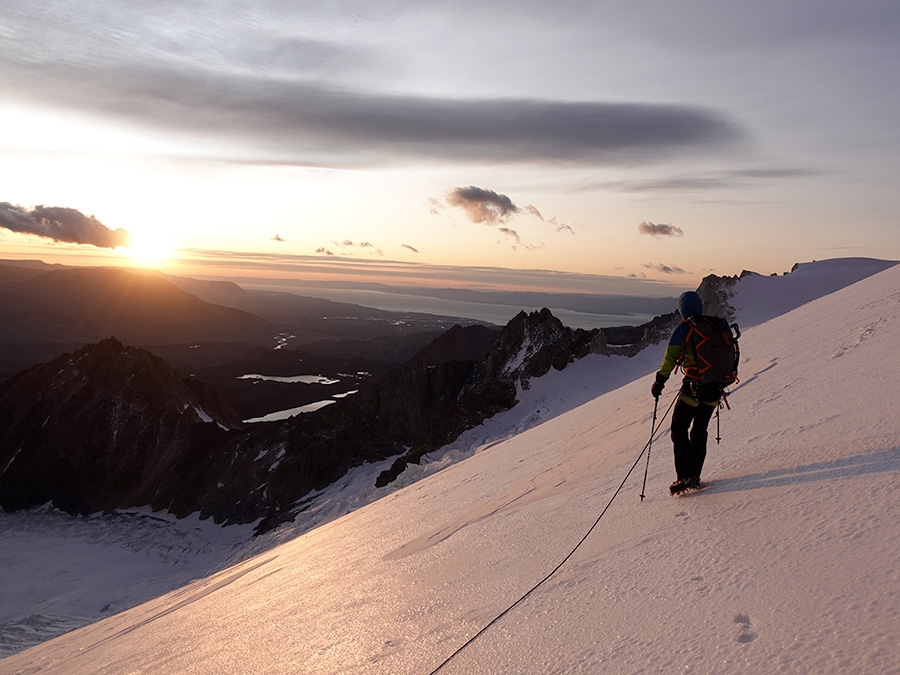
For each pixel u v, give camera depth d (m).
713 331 4.54
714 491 4.29
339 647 4.26
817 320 13.09
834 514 3.04
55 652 12.12
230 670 4.86
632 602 3.01
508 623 3.41
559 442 13.56
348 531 12.75
